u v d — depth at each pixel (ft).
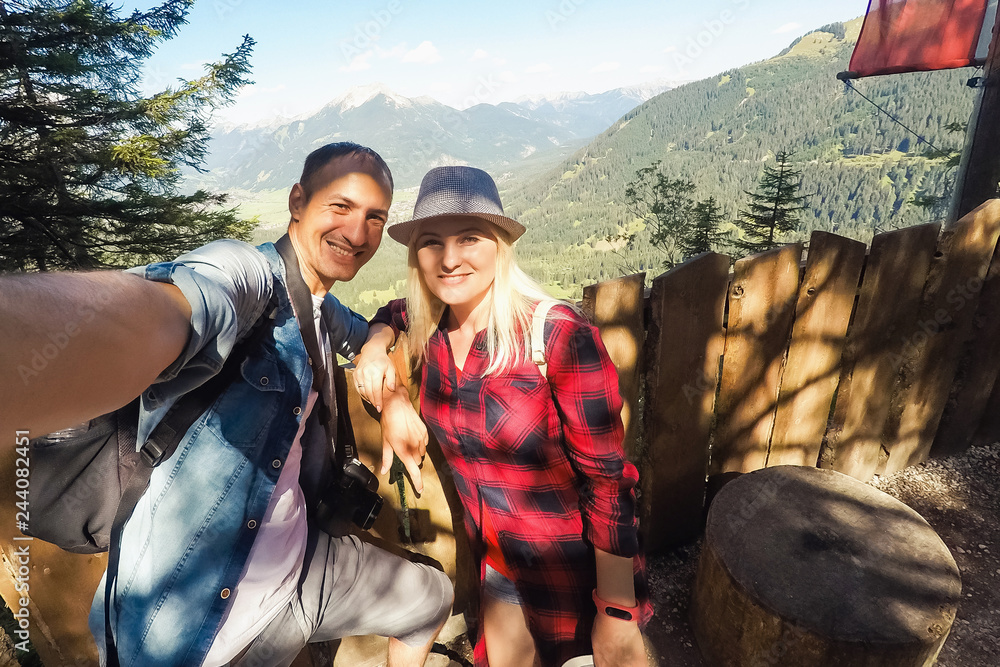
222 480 2.95
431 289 3.55
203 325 2.20
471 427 3.73
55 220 37.11
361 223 3.31
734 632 5.11
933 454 8.70
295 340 3.16
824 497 5.84
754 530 5.43
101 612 3.10
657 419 6.15
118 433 2.84
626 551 3.66
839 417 7.59
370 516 3.89
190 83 39.14
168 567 2.94
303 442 3.60
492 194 3.35
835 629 4.42
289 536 3.43
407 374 4.51
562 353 3.31
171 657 3.01
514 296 3.46
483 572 4.61
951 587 4.78
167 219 39.52
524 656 4.53
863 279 6.92
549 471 3.74
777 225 67.10
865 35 16.96
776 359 6.65
